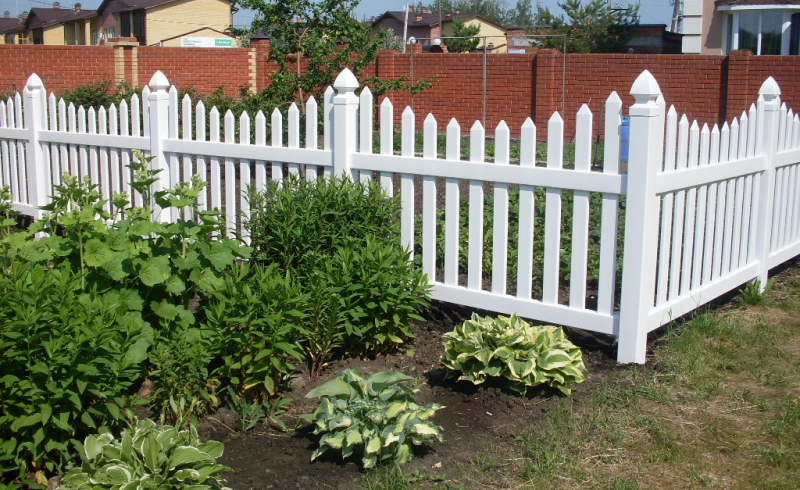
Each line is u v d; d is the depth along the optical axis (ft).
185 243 13.39
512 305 15.61
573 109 56.44
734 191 17.92
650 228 13.98
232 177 19.81
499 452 11.25
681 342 15.21
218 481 9.68
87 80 58.13
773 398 13.02
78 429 11.10
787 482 10.47
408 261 15.38
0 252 12.28
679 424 12.07
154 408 12.26
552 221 14.98
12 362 10.01
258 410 12.13
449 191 16.17
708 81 52.06
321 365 13.82
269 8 37.55
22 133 25.58
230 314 12.04
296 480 10.39
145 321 12.42
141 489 8.55
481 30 176.24
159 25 144.36
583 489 10.30
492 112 59.47
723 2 61.41
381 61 62.28
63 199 13.28
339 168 17.48
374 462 10.43
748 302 18.42
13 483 10.15
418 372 14.15
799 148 21.08
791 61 49.11
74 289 11.26
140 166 15.70
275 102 36.81
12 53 54.65
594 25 88.58
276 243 15.69
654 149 13.66
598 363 14.55
